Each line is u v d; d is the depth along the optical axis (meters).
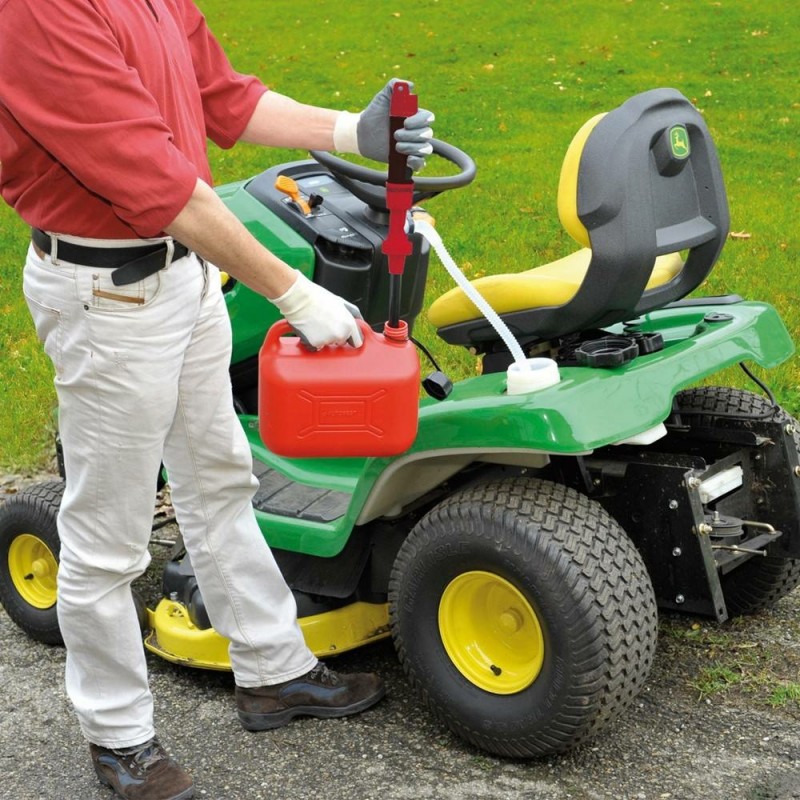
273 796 2.51
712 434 2.92
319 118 2.64
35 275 2.26
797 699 2.79
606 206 2.53
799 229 6.93
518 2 16.47
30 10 1.99
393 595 2.69
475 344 2.98
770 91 11.07
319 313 2.23
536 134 10.01
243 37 15.61
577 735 2.46
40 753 2.75
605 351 2.57
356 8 17.06
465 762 2.60
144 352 2.24
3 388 5.32
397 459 2.61
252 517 2.70
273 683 2.77
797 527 2.87
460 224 7.33
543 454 2.65
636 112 2.57
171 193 2.06
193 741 2.75
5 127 2.14
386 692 2.93
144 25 2.17
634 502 2.65
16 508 3.30
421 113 2.24
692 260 2.85
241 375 3.44
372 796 2.49
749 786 2.46
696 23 14.41
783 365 4.80
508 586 2.48
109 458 2.31
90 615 2.44
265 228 3.23
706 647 3.07
